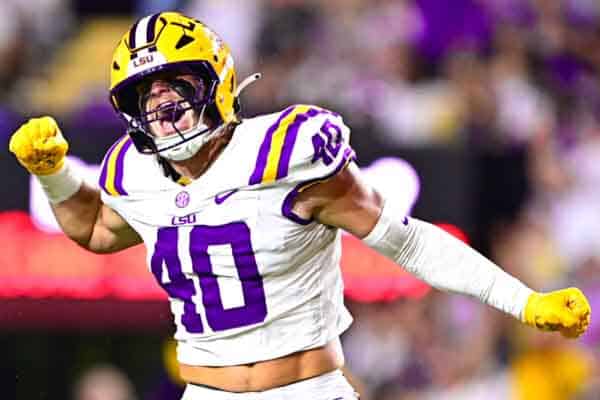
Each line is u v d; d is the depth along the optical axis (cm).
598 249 3588
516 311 1691
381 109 3828
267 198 1656
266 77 3862
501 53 4147
